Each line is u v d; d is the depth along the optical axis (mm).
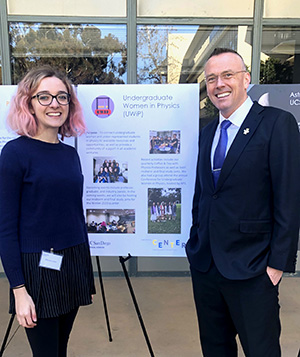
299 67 3676
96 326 2678
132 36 3502
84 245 1573
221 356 1733
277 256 1419
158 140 2008
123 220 2066
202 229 1648
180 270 3787
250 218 1484
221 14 3541
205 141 1740
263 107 1538
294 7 3529
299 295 3254
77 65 3586
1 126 1974
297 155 1426
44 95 1406
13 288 1329
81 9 3461
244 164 1465
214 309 1683
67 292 1454
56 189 1402
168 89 1971
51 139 1501
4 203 1320
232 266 1496
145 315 2855
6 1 3391
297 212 1414
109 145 2020
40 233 1384
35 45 3525
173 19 3514
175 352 2332
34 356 1463
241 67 1526
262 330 1489
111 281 3613
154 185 2039
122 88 1978
